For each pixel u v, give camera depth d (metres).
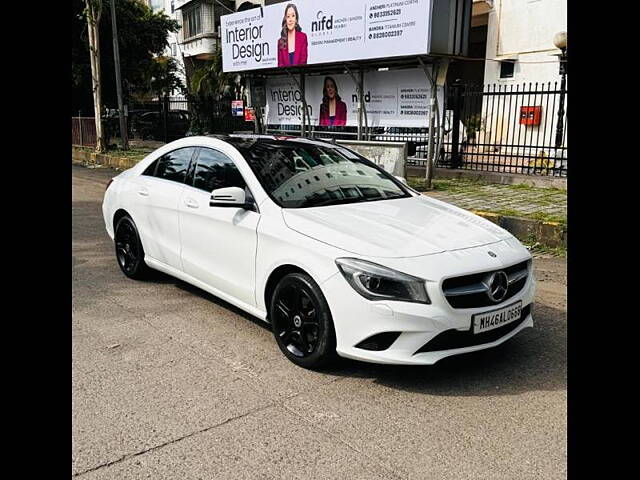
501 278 3.67
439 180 11.48
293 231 3.96
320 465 2.87
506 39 14.75
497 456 2.94
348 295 3.54
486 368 3.93
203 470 2.82
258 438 3.10
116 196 6.04
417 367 3.94
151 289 5.64
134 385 3.69
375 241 3.73
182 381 3.75
